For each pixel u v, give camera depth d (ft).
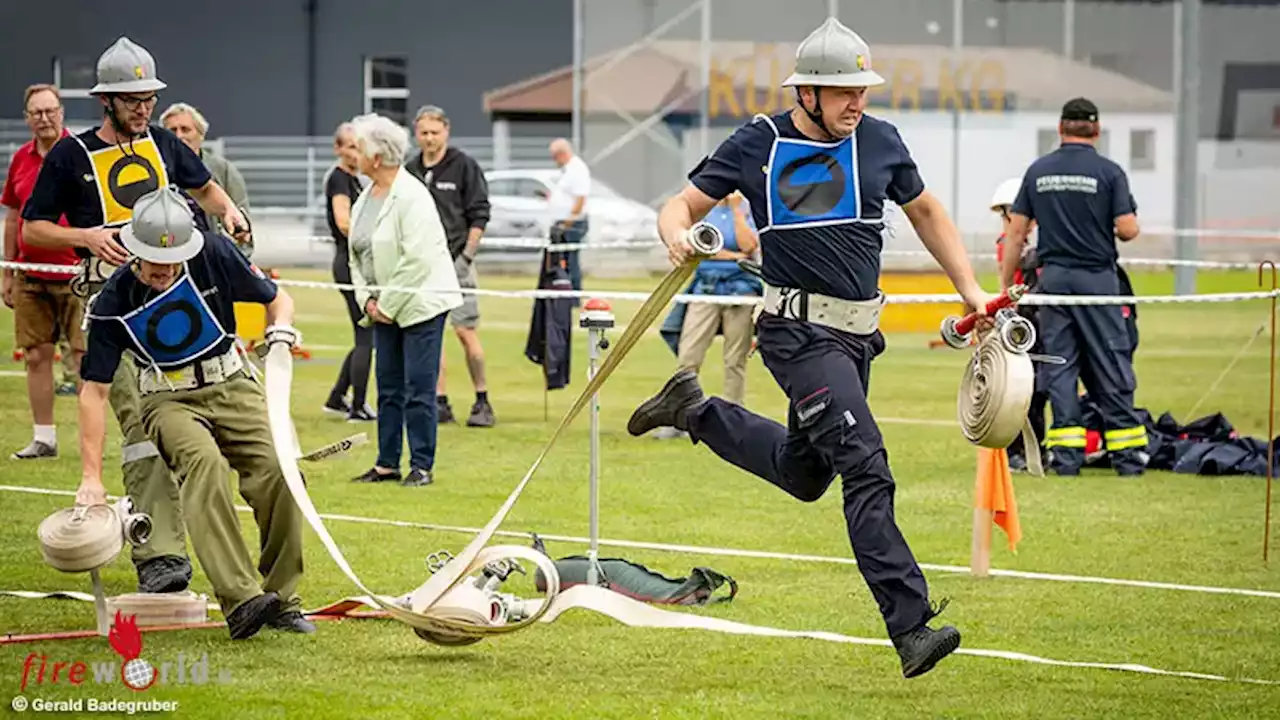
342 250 57.26
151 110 30.14
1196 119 102.99
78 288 30.07
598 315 30.76
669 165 114.83
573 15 178.50
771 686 25.45
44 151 46.52
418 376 44.16
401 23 179.73
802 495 27.66
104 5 179.93
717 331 54.39
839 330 25.77
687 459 50.16
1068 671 26.53
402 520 39.24
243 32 180.55
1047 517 41.22
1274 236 107.04
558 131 168.04
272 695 24.35
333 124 180.65
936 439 55.36
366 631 28.37
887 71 103.40
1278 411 63.10
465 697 24.48
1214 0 147.54
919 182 26.21
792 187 25.63
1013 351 25.57
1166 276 123.75
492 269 138.31
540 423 58.18
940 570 34.63
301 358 76.69
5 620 28.55
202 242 27.17
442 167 55.93
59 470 45.24
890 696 24.97
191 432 27.35
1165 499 44.11
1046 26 106.11
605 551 36.11
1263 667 26.91
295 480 26.71
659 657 27.17
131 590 31.37
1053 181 47.75
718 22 112.78
